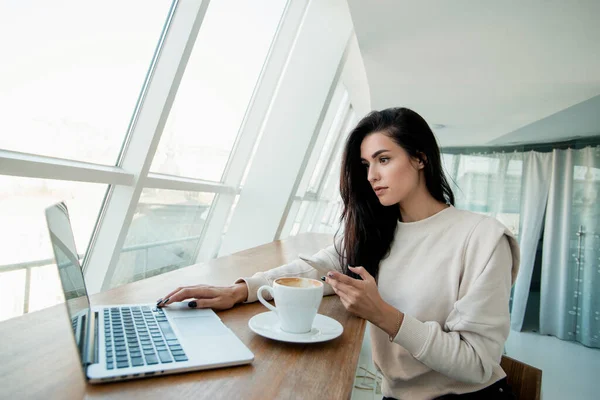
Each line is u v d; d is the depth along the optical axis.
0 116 1.50
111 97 1.84
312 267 1.14
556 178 5.84
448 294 0.96
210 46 2.55
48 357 0.61
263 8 2.89
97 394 0.50
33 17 1.50
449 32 2.67
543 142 6.12
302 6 3.17
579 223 5.55
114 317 0.75
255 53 3.11
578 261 5.51
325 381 0.61
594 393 3.67
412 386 1.00
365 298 0.77
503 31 2.57
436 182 1.03
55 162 1.48
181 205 2.92
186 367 0.58
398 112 1.00
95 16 1.66
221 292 0.94
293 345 0.75
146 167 2.00
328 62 3.54
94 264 2.04
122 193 1.97
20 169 1.34
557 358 4.71
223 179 3.45
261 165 3.61
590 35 2.51
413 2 2.31
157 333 0.69
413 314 0.99
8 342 0.66
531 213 6.05
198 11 1.86
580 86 3.54
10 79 1.49
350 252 1.11
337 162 7.98
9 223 1.52
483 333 0.82
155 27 1.86
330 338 0.76
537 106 4.34
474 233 0.95
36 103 1.59
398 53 3.18
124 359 0.58
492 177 6.81
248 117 3.38
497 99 4.21
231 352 0.65
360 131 1.06
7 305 1.61
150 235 2.76
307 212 7.44
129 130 1.97
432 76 3.67
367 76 3.95
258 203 3.59
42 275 1.71
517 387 0.99
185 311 0.85
